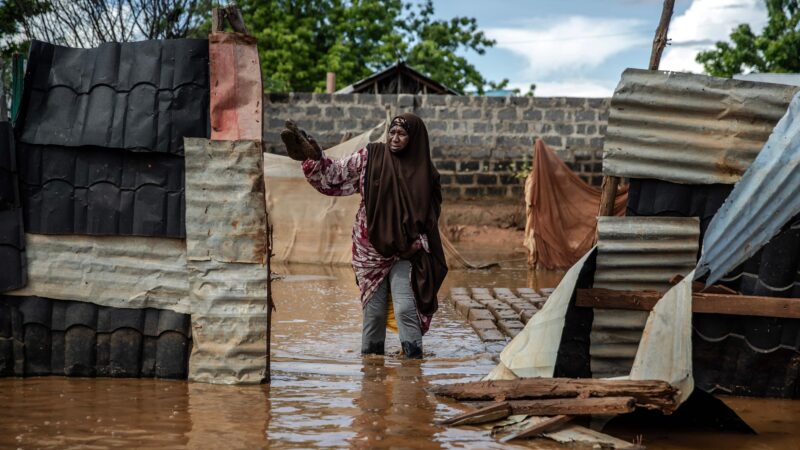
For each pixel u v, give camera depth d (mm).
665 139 4504
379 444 3715
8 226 4793
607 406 3924
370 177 5730
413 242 5805
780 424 4242
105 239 4828
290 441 3730
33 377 4863
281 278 10648
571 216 12898
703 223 4535
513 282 11141
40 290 4848
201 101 4715
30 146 4805
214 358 4789
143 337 4852
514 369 4578
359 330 7078
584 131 17922
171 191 4750
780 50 27391
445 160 18078
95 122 4727
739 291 4656
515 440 3836
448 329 7359
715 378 4719
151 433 3803
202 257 4750
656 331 4227
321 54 32125
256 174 4719
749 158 4438
